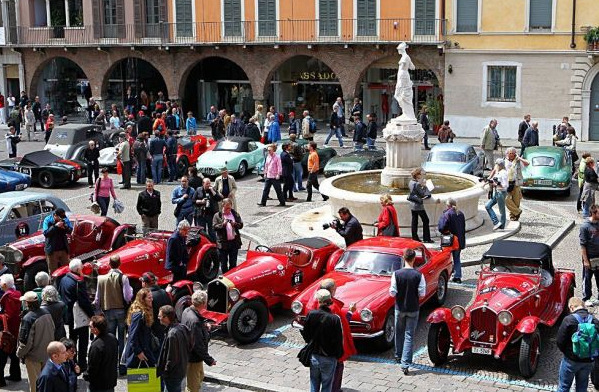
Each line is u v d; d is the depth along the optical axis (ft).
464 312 44.42
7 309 44.34
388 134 75.77
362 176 82.99
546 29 129.39
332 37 143.84
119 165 99.86
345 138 139.85
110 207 88.63
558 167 91.66
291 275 53.57
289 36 146.61
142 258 56.49
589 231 52.75
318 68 155.84
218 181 71.10
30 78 167.63
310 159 88.99
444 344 45.29
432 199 68.90
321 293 38.32
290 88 158.81
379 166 101.65
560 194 93.56
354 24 142.10
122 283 46.68
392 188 76.07
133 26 156.97
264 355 47.88
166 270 57.93
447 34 135.95
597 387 41.27
